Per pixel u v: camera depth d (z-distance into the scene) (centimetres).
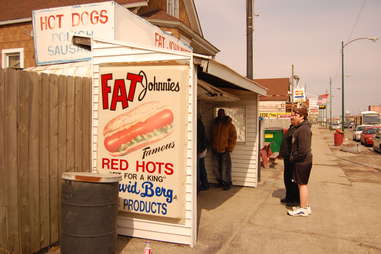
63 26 709
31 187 413
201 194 793
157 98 484
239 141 888
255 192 820
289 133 675
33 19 734
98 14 678
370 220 611
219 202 721
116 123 506
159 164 482
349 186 938
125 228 507
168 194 477
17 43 1140
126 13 710
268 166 1288
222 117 823
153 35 820
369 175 1138
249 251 463
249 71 1157
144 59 498
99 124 516
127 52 507
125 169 501
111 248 408
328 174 1157
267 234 530
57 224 460
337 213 655
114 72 509
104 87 515
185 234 476
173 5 1494
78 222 391
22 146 399
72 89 481
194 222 478
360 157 1736
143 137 490
